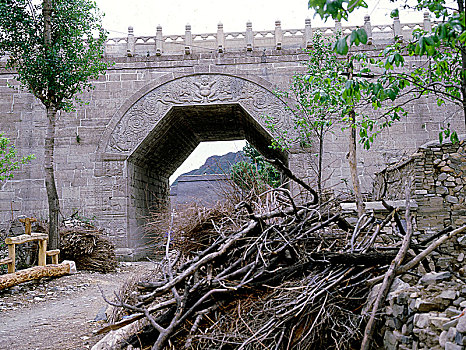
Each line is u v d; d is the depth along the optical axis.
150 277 5.94
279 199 6.14
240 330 4.07
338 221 5.43
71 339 6.50
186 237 5.56
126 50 21.66
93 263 14.87
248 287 4.32
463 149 8.46
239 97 21.16
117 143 21.14
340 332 3.88
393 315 3.72
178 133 25.77
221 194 6.35
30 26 14.70
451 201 8.23
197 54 21.48
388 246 5.27
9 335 7.11
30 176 21.12
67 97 15.59
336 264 4.38
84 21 15.33
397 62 4.27
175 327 4.06
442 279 3.73
